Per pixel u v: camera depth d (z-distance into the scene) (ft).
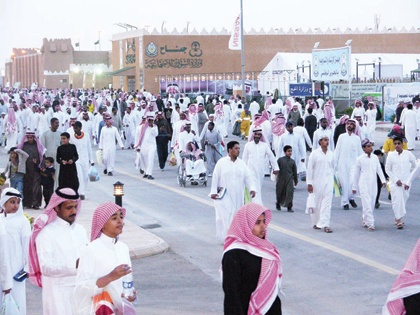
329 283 37.35
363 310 32.86
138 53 243.81
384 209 59.16
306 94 153.38
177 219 56.08
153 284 38.01
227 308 21.22
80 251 25.13
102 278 22.04
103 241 22.61
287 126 75.20
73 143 63.72
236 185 46.16
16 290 28.99
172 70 241.14
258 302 21.30
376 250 44.50
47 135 60.23
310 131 101.40
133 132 114.32
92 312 22.12
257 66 245.65
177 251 45.37
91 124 111.45
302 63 180.96
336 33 249.34
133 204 62.95
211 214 58.03
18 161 57.98
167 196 67.21
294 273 39.47
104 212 22.54
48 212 25.59
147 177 79.51
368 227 50.83
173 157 86.99
